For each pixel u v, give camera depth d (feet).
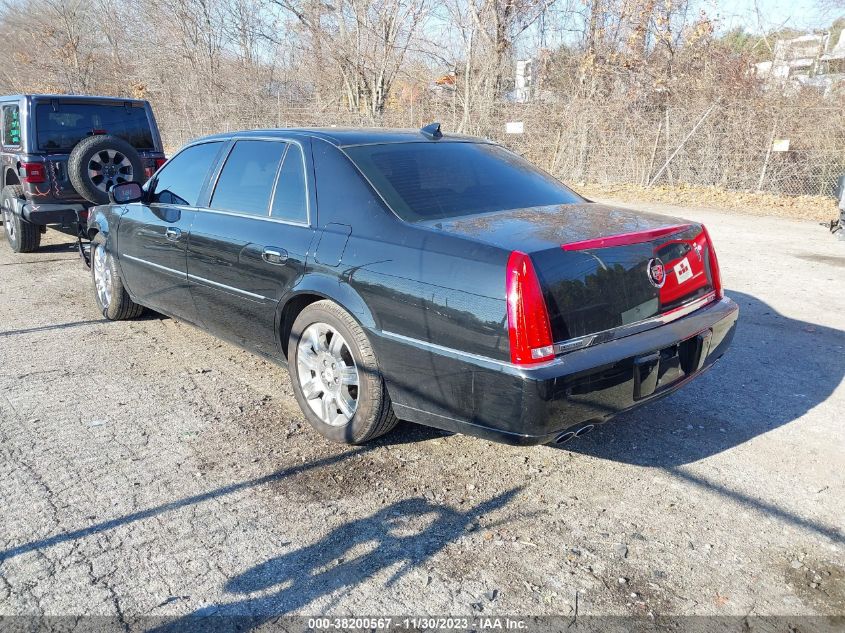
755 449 12.00
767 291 22.43
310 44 74.33
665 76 52.54
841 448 12.04
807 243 30.71
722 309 11.71
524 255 9.15
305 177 12.52
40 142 26.03
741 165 46.16
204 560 8.99
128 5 87.86
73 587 8.46
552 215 11.27
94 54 93.35
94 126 27.43
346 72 71.82
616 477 11.10
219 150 14.97
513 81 61.57
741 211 40.42
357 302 10.92
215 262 13.98
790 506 10.30
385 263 10.57
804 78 47.60
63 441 12.17
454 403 9.97
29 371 15.51
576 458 11.70
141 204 16.99
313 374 12.38
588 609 8.17
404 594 8.39
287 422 13.04
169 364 16.07
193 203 15.16
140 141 28.66
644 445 12.16
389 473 11.19
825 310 20.27
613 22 58.18
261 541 9.39
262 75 79.92
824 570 8.89
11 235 29.01
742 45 59.93
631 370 9.86
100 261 19.38
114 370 15.65
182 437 12.38
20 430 12.57
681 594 8.43
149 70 88.28
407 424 12.96
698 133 47.39
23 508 10.10
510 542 9.41
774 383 14.87
